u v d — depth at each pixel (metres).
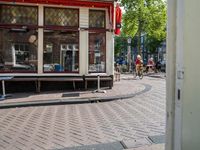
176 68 1.81
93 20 16.25
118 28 16.72
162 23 36.34
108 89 16.08
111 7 16.16
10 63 15.48
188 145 1.76
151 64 38.16
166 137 1.93
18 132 7.79
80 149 6.21
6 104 11.77
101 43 16.36
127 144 6.43
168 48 1.88
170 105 1.87
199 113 1.71
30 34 15.61
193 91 1.74
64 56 15.98
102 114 10.02
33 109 11.29
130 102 12.62
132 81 22.81
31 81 15.35
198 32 1.75
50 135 7.40
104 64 16.44
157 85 19.39
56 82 15.72
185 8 1.74
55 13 15.81
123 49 57.22
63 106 11.90
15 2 15.27
